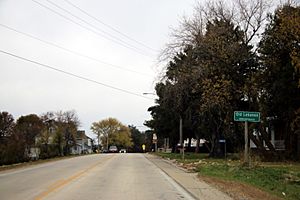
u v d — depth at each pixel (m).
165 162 41.41
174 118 59.81
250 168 26.30
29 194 15.77
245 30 40.62
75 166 33.56
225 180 20.67
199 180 21.94
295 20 34.84
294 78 37.56
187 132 67.12
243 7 43.88
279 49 38.69
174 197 15.30
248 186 17.98
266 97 40.66
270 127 48.47
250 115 25.53
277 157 41.22
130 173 26.44
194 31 41.28
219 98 39.28
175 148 77.81
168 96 43.88
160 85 45.09
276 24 38.41
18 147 47.41
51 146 71.75
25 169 30.08
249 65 40.28
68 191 16.77
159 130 71.38
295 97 38.81
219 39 39.72
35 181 20.95
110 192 16.53
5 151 44.09
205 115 46.91
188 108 45.94
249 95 40.41
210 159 44.38
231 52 39.53
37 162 39.78
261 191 16.45
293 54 34.88
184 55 42.31
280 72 38.72
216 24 40.78
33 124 76.69
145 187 18.47
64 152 81.62
